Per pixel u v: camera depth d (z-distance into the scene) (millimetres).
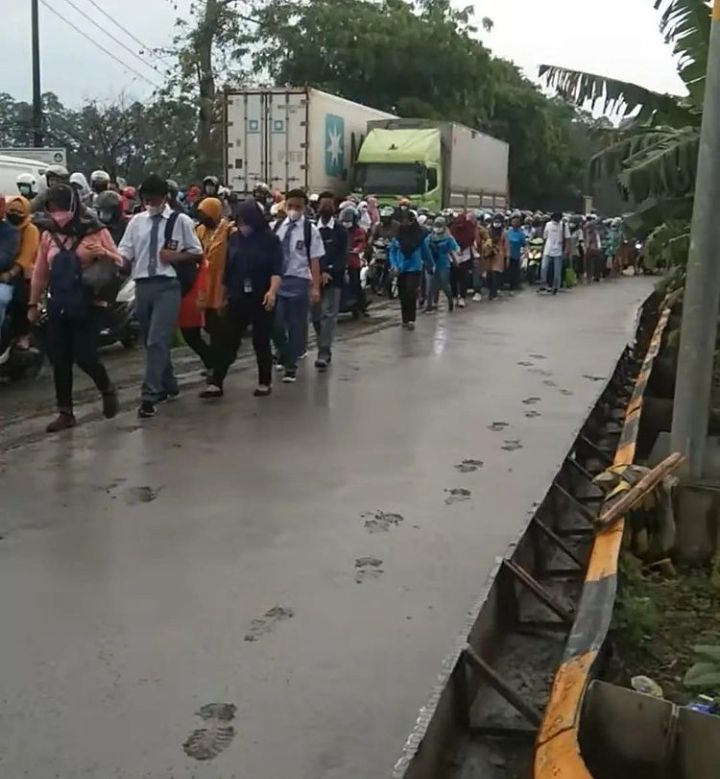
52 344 7863
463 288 19516
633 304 21094
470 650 3939
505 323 16625
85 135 35688
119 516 5887
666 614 5105
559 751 2902
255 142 25141
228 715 3719
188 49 36125
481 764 3648
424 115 42219
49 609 4602
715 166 6102
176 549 5371
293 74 41875
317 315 11258
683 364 6312
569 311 19109
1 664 4082
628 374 11727
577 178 54938
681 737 3240
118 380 10336
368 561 5234
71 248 7707
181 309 9289
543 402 9570
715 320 6281
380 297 21297
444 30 42875
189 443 7609
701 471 6418
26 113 40250
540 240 26609
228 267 9141
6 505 6055
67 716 3699
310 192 24891
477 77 44531
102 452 7305
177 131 35281
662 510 5723
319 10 41531
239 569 5102
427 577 5027
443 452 7504
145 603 4676
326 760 3449
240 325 9227
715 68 6004
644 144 9188
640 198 8414
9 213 9602
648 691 4043
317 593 4812
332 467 7016
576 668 3459
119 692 3871
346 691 3895
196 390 9750
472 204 32188
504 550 5422
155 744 3525
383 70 42312
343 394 9695
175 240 8359
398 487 6566
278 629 4422
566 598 5207
